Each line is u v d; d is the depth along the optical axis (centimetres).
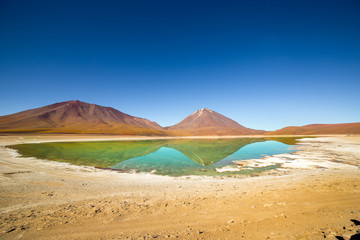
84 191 1062
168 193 1022
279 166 1880
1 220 665
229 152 3222
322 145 3966
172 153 3189
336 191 950
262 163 2078
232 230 566
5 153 2744
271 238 498
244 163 2130
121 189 1116
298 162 2042
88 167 1912
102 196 968
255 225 590
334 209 699
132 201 883
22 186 1123
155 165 2097
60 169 1730
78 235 564
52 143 4838
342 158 2231
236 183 1255
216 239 514
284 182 1227
